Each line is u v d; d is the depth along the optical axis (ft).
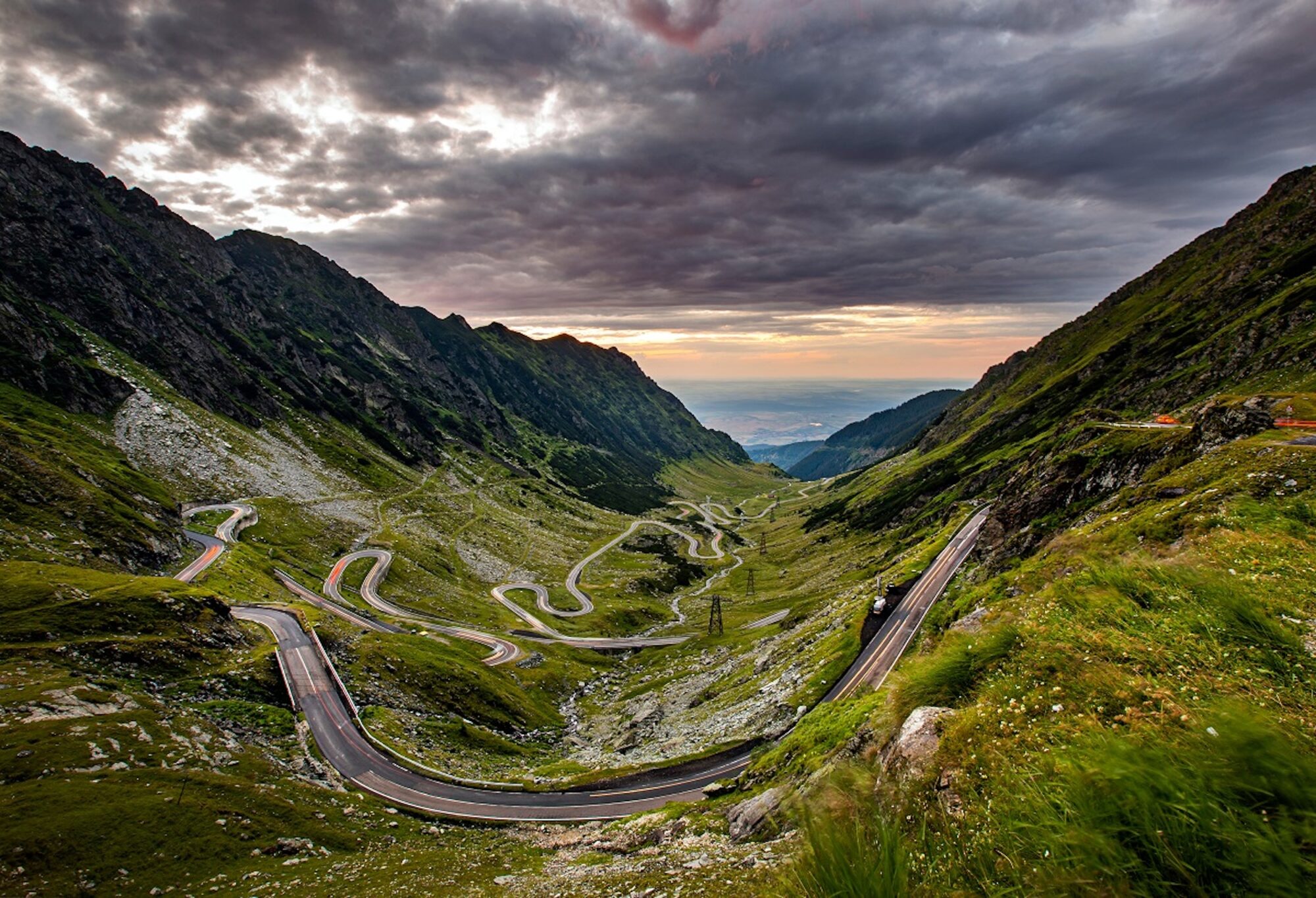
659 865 84.43
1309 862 9.07
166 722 179.22
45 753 147.02
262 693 239.91
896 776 27.86
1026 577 157.99
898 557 398.62
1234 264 552.41
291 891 120.16
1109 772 12.69
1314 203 522.88
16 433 378.73
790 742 130.31
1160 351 499.51
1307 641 20.58
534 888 95.20
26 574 241.35
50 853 118.52
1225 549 35.17
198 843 133.69
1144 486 159.63
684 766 203.10
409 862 135.85
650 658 428.15
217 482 560.20
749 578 628.28
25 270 642.22
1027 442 523.70
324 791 179.42
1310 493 79.46
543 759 267.39
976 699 30.63
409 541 611.06
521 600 568.00
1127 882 11.01
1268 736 11.63
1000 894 13.62
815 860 15.16
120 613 238.89
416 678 300.20
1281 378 292.20
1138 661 22.88
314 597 417.69
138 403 585.63
